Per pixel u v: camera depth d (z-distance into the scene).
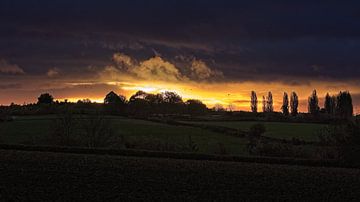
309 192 36.16
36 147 58.03
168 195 34.31
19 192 33.78
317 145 62.84
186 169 43.88
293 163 53.22
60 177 38.56
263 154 60.03
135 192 34.88
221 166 46.50
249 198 34.16
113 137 67.00
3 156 47.69
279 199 34.09
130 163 46.19
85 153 56.25
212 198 33.88
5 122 90.31
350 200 34.31
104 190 35.09
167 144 65.94
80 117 66.56
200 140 74.44
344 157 53.97
